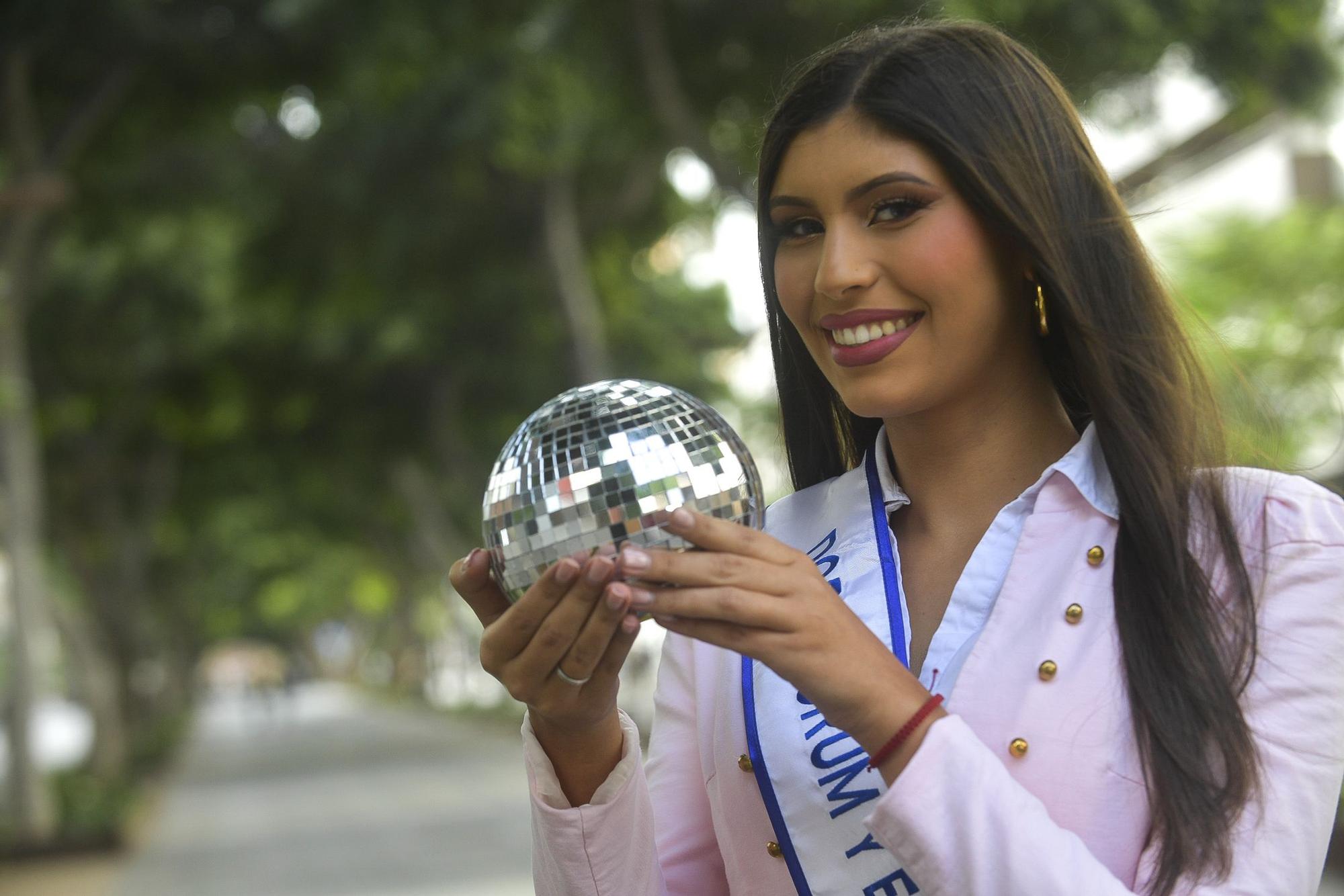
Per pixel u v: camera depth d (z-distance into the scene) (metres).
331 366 22.59
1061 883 1.13
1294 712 1.27
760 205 1.56
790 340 1.72
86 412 22.27
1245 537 1.34
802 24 8.83
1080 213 1.40
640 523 1.16
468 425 23.47
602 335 20.19
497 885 9.84
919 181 1.37
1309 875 1.24
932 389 1.41
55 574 32.44
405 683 54.12
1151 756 1.25
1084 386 1.39
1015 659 1.33
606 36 9.98
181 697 54.19
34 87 11.91
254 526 37.91
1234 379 1.71
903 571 1.52
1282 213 12.49
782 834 1.40
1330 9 9.61
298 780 21.75
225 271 19.25
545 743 1.44
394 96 12.53
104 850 13.36
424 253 16.69
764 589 1.16
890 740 1.18
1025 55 1.45
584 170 15.76
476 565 1.25
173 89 12.61
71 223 15.57
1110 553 1.34
